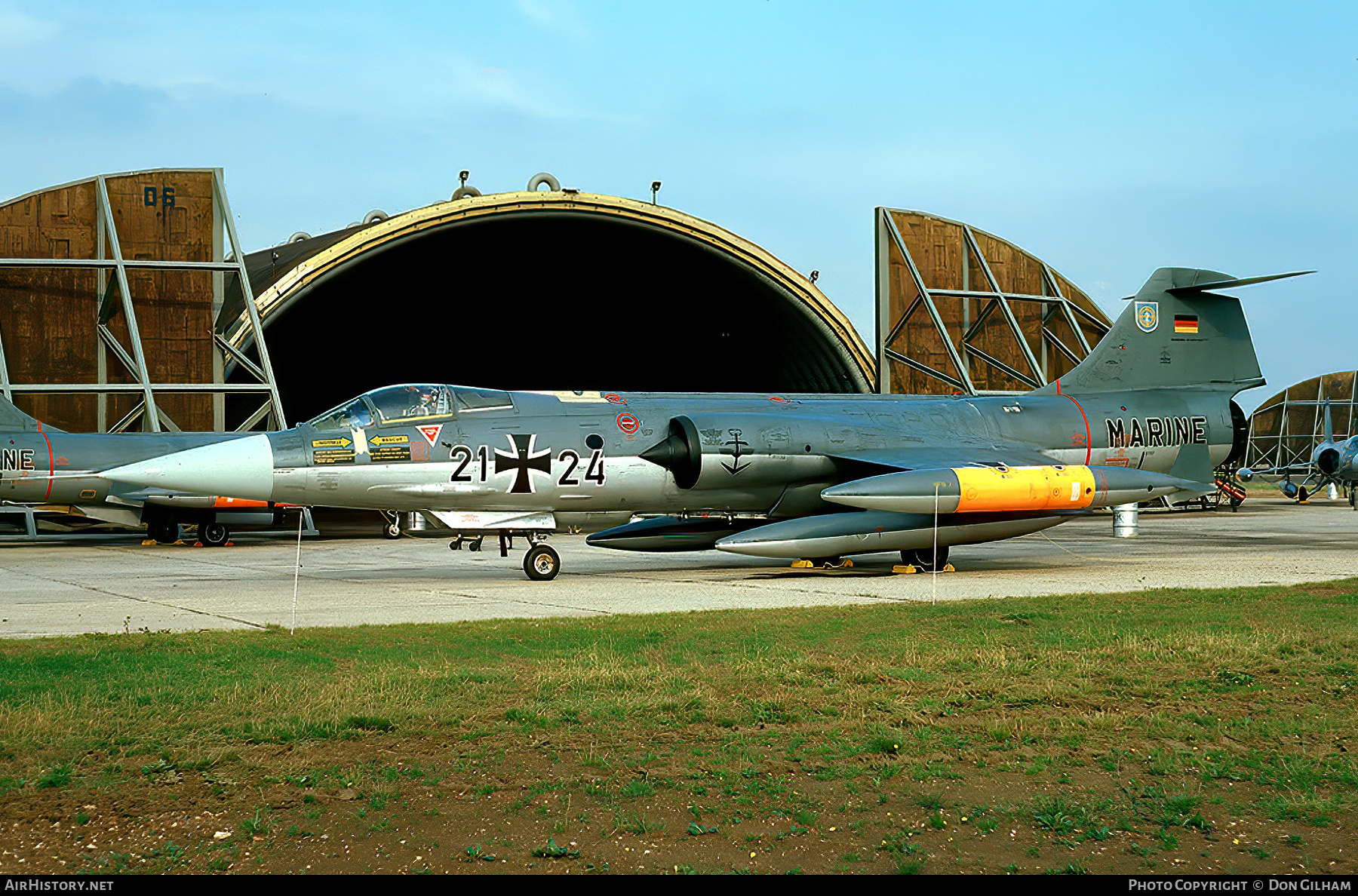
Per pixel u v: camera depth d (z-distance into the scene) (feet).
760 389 162.09
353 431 50.65
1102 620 33.65
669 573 57.21
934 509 51.37
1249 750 19.19
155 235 100.53
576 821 15.85
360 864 14.42
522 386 173.99
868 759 18.71
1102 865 14.39
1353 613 35.19
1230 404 70.79
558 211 111.04
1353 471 126.11
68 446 81.05
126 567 63.87
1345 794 16.89
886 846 15.02
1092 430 65.46
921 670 25.39
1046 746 19.45
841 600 42.55
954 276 125.59
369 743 19.45
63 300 97.30
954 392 125.49
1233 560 61.31
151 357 99.40
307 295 105.19
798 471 56.03
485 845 15.03
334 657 27.37
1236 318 73.20
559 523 55.26
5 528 104.58
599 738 19.86
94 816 15.96
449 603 42.19
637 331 157.07
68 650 28.35
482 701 22.27
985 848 15.01
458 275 133.90
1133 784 17.42
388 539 99.45
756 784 17.39
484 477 51.80
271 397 98.78
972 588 47.16
